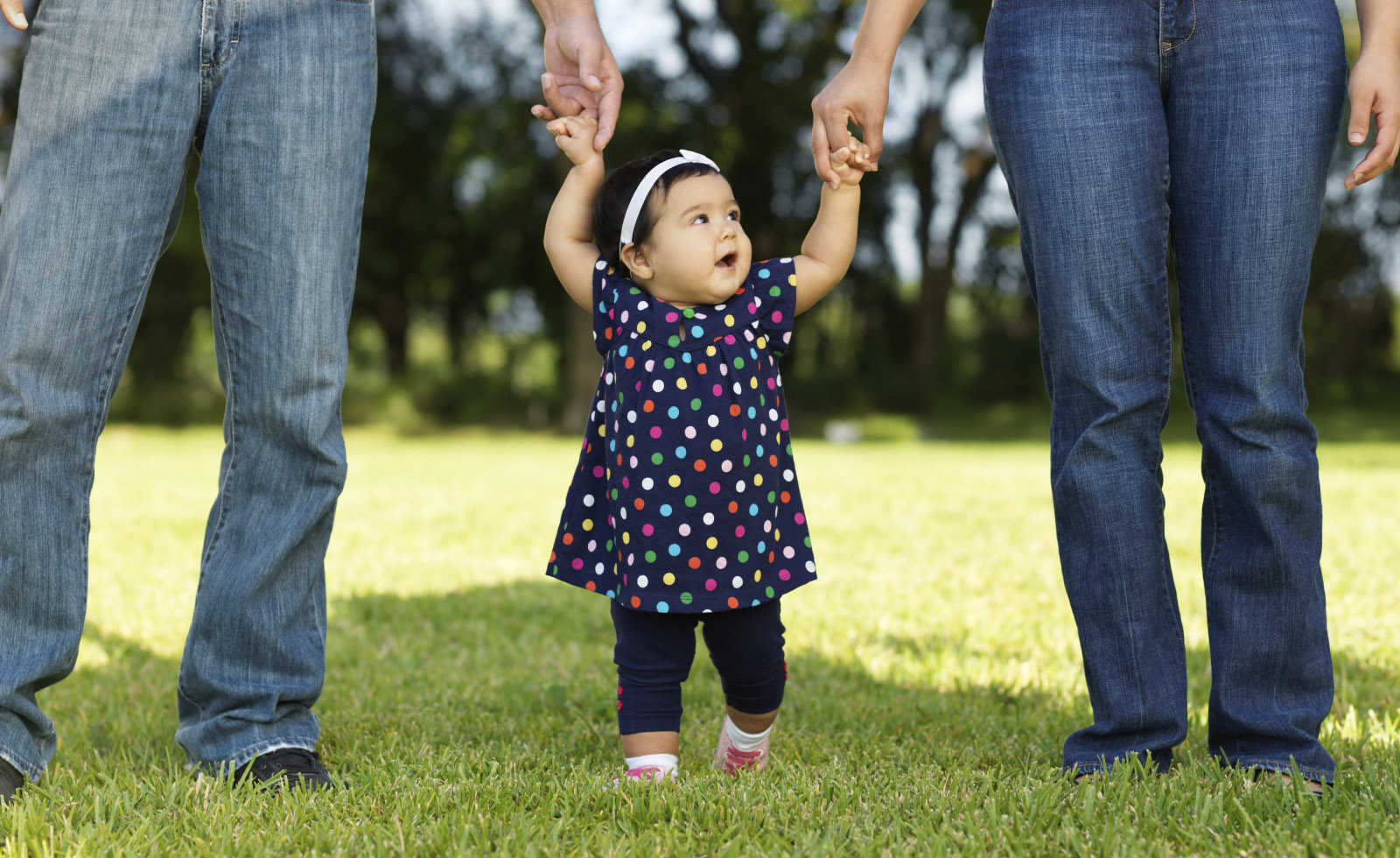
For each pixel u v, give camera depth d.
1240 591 2.07
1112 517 2.07
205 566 2.21
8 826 1.84
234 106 2.09
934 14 22.91
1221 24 2.01
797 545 2.23
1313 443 2.07
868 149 2.18
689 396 2.14
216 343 2.22
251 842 1.77
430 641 3.72
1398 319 26.02
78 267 2.02
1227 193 2.01
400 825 1.83
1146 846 1.72
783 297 2.25
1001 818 1.85
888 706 2.88
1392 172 22.59
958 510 7.24
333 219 2.16
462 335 25.30
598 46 2.43
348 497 8.31
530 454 14.41
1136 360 2.07
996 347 25.69
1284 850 1.68
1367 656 3.27
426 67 22.75
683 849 1.75
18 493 2.04
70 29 2.02
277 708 2.21
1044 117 2.06
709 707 2.87
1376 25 1.99
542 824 1.87
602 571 2.21
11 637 2.07
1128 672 2.09
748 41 20.52
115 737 2.55
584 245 2.38
